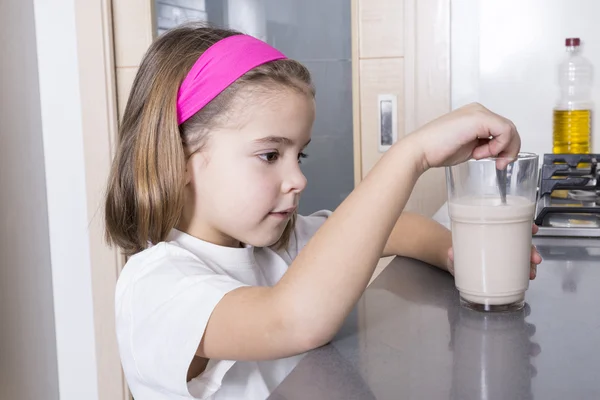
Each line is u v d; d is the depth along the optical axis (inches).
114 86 78.7
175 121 34.7
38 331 85.0
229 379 33.8
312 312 25.2
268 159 33.6
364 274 26.1
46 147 80.3
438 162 28.9
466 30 72.2
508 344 23.2
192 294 28.6
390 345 23.5
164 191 34.8
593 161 53.3
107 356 81.7
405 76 73.9
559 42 70.5
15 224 83.4
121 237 38.8
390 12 74.0
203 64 34.4
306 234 45.7
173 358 27.9
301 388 19.6
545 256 38.0
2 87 81.4
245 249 36.9
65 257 81.7
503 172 27.1
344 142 77.9
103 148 78.7
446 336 24.3
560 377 19.9
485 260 27.2
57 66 79.0
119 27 78.5
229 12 78.9
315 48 77.4
